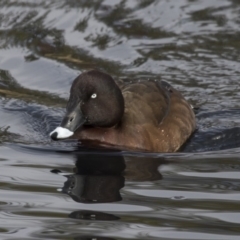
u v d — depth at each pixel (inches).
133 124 425.7
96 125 424.8
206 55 595.5
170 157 410.6
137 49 608.7
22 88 536.7
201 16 667.4
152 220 308.3
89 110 416.8
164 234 292.5
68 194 342.3
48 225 302.5
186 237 289.4
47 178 366.9
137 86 455.2
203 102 512.7
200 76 558.3
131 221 307.1
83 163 393.7
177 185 356.2
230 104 509.0
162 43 620.4
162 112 441.7
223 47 609.3
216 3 691.4
